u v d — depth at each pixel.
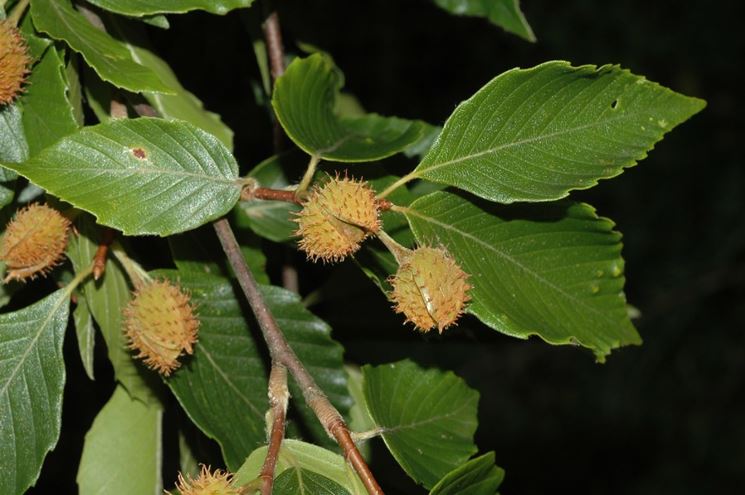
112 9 0.63
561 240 0.64
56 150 0.61
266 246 0.76
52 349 0.64
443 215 0.63
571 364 1.63
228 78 0.80
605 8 1.44
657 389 1.61
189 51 0.79
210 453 0.70
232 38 0.79
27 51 0.62
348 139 0.68
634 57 1.46
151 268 0.71
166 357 0.63
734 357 1.57
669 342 1.58
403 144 0.66
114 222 0.61
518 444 1.63
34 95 0.62
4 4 0.62
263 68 0.74
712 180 1.56
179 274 0.66
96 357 0.82
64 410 1.00
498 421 1.64
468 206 0.63
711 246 1.54
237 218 0.69
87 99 0.67
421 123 0.68
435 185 0.72
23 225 0.62
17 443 0.63
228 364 0.66
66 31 0.62
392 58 1.07
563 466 1.61
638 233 1.55
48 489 1.07
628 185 1.56
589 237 0.64
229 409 0.66
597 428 1.62
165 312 0.62
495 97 0.62
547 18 1.42
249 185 0.63
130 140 0.62
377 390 0.64
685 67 1.50
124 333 0.66
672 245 1.55
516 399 1.64
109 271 0.66
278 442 0.59
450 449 0.65
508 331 0.63
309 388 0.60
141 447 0.69
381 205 0.62
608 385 1.62
